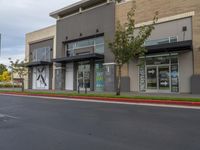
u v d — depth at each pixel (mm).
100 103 15555
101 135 7023
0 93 28109
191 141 6211
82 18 28719
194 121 8789
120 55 18672
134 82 23484
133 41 18516
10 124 8938
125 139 6535
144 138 6594
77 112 11602
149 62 22609
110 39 25375
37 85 34812
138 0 23516
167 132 7211
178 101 14211
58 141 6457
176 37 20844
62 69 30688
